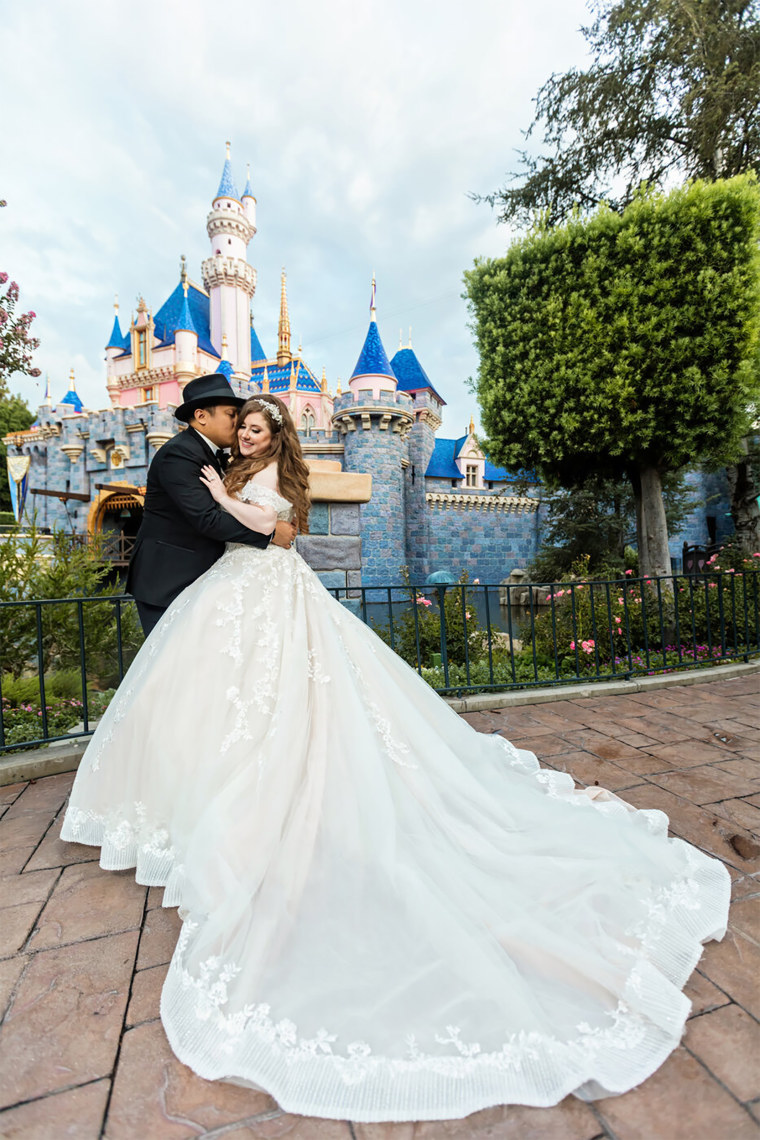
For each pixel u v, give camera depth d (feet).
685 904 4.86
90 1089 3.44
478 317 21.81
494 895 4.46
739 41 26.12
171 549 6.70
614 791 7.75
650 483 20.75
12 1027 3.92
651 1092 3.36
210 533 5.75
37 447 118.32
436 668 16.26
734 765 8.66
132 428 104.63
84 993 4.26
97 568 18.53
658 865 5.19
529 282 19.48
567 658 17.99
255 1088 3.43
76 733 9.74
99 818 5.93
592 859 5.03
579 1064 3.43
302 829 4.71
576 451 19.58
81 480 111.04
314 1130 3.17
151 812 5.46
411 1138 3.10
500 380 20.67
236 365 123.24
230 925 4.11
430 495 98.94
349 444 83.46
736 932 4.83
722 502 81.20
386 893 4.35
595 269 17.94
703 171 29.66
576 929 4.31
